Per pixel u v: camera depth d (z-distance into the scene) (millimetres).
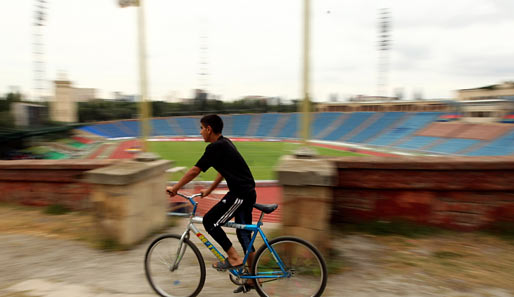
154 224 4859
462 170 4281
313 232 3527
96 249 4211
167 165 5102
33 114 45531
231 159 2850
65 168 5539
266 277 2826
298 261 2834
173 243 3104
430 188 4387
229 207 2865
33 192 5852
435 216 4469
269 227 4898
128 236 4207
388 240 4262
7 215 5484
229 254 2941
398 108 60469
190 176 2893
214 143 2857
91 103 80312
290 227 3582
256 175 23594
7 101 48531
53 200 5777
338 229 4625
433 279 3297
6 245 4367
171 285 3115
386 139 51781
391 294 3037
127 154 40062
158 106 83938
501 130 41188
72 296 3102
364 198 4668
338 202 4762
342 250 3986
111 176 4082
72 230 4859
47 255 4059
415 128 51781
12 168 5770
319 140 58375
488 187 4223
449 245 4055
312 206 3506
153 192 4816
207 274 3479
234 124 72875
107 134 66312
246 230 2980
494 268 3482
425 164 4328
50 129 44688
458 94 58375
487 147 39469
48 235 4695
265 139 62469
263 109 80438
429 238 4250
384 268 3545
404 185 4461
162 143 52125
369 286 3184
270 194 17516
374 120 58625
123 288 3252
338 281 3289
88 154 41094
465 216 4371
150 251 3150
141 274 3545
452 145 43000
